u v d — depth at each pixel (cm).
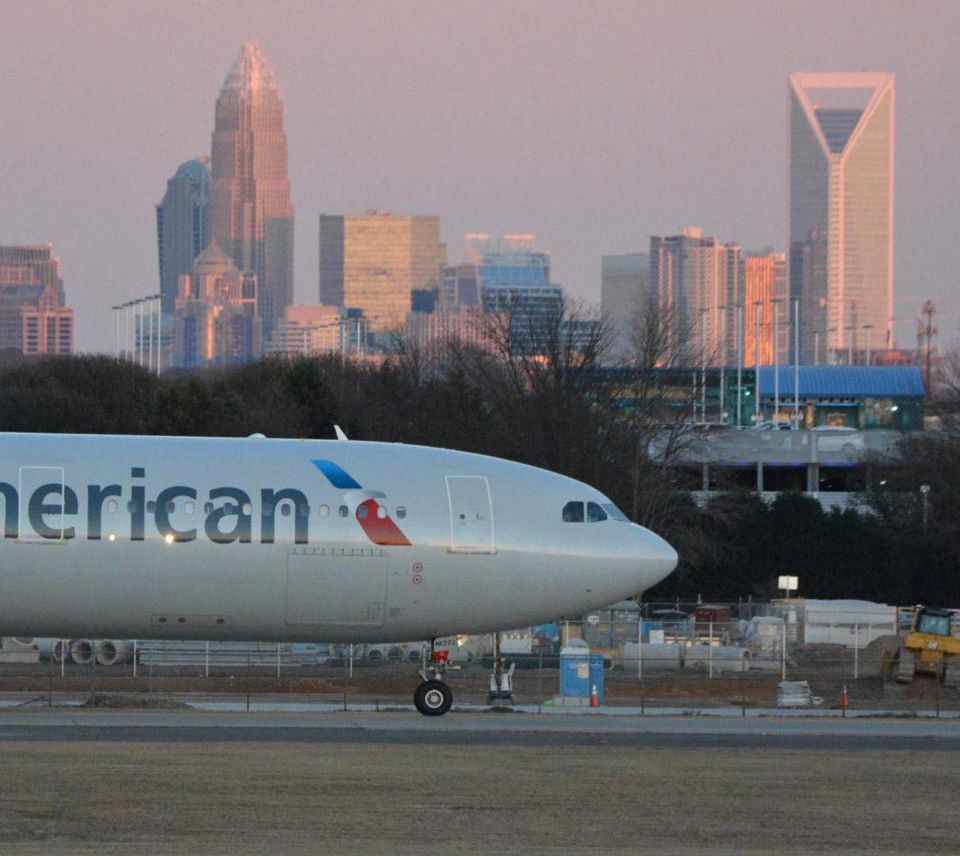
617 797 14312
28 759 15362
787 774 15925
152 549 19725
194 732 18288
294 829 12550
